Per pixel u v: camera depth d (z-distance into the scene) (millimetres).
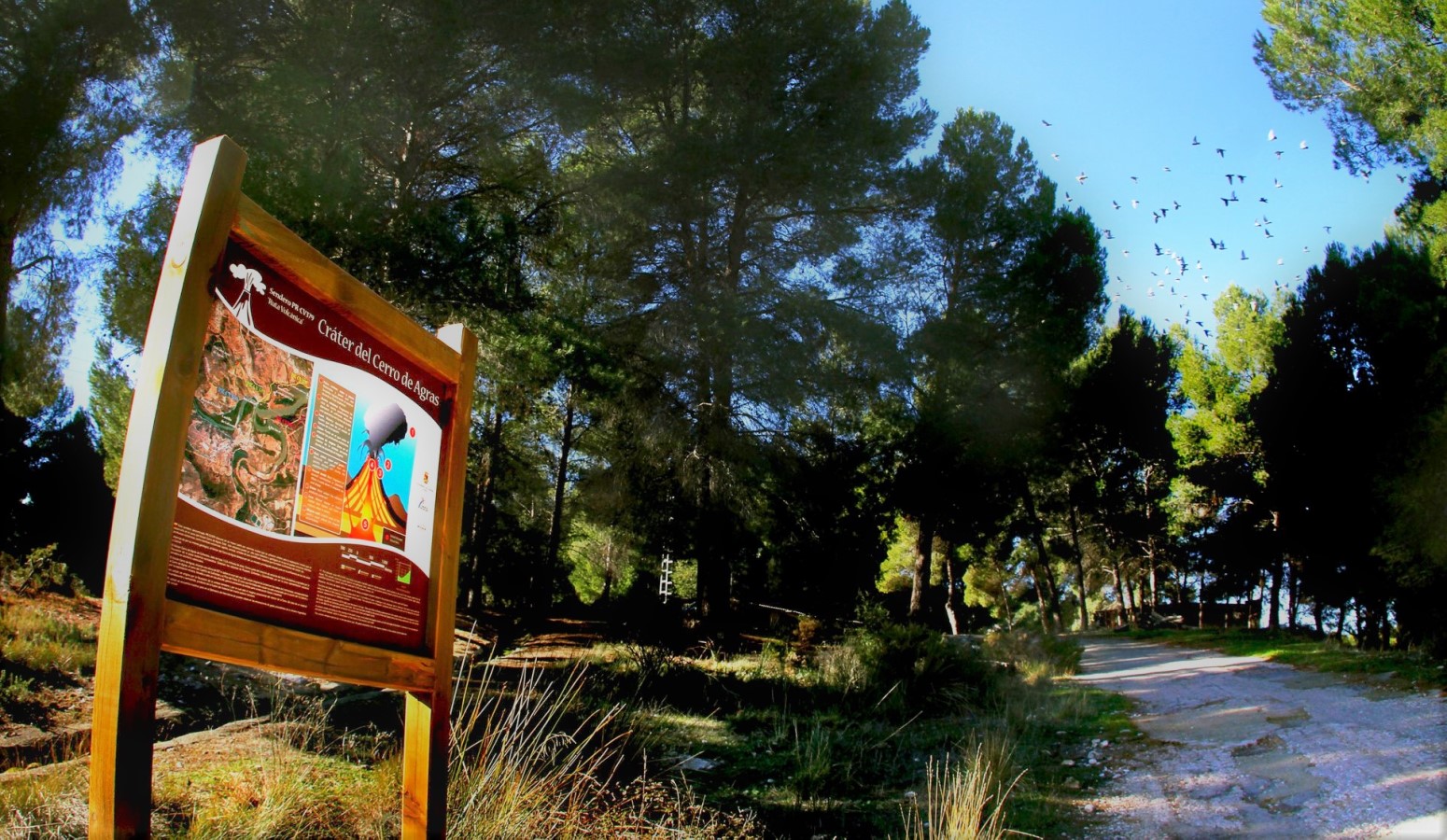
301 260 2996
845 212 20469
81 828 3773
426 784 3604
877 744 8031
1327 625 34562
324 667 3018
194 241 2498
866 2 21469
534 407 16562
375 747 5441
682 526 19266
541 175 14727
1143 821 5809
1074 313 26641
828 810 6152
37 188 9531
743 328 17719
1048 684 11914
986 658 13695
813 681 11484
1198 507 38844
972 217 24141
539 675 9531
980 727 8891
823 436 20672
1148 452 33406
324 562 3096
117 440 14773
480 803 4508
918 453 24406
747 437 19391
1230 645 18219
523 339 12297
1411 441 16422
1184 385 36000
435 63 11961
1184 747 7809
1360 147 17484
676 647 14477
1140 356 32656
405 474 3627
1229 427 32812
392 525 3514
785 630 18531
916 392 23672
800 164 17984
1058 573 44156
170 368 2406
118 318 10781
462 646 14398
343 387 3262
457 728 5559
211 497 2609
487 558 26109
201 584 2551
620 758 6055
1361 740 7359
